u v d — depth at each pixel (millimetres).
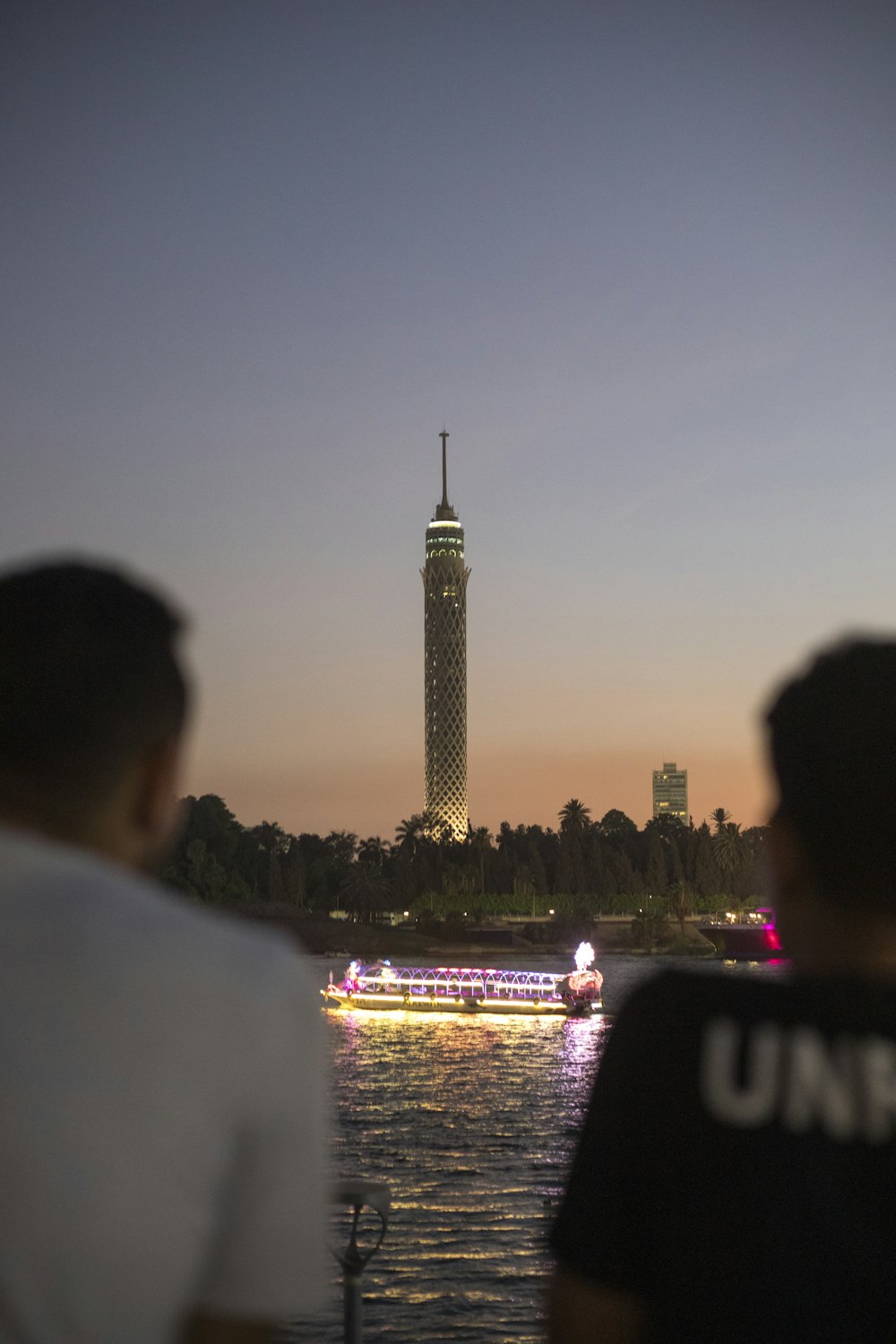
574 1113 47438
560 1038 89688
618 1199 2320
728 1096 2289
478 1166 34781
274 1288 2051
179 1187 1979
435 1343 17891
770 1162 2225
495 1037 90125
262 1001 2070
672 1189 2266
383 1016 112125
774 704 2621
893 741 2439
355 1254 6801
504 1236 24828
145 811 2430
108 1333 1958
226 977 2072
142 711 2320
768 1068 2303
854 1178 2203
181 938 2104
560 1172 33594
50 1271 1946
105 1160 1960
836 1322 2129
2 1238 1954
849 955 2469
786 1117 2254
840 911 2467
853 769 2436
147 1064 1994
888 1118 2246
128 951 2061
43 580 2363
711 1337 2182
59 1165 1952
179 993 2039
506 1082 59406
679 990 2457
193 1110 1994
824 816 2453
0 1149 1963
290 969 2156
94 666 2268
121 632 2316
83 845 2295
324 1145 2143
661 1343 2238
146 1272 1963
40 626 2283
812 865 2502
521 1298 20203
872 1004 2354
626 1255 2295
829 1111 2256
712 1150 2256
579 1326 2322
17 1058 1988
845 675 2543
